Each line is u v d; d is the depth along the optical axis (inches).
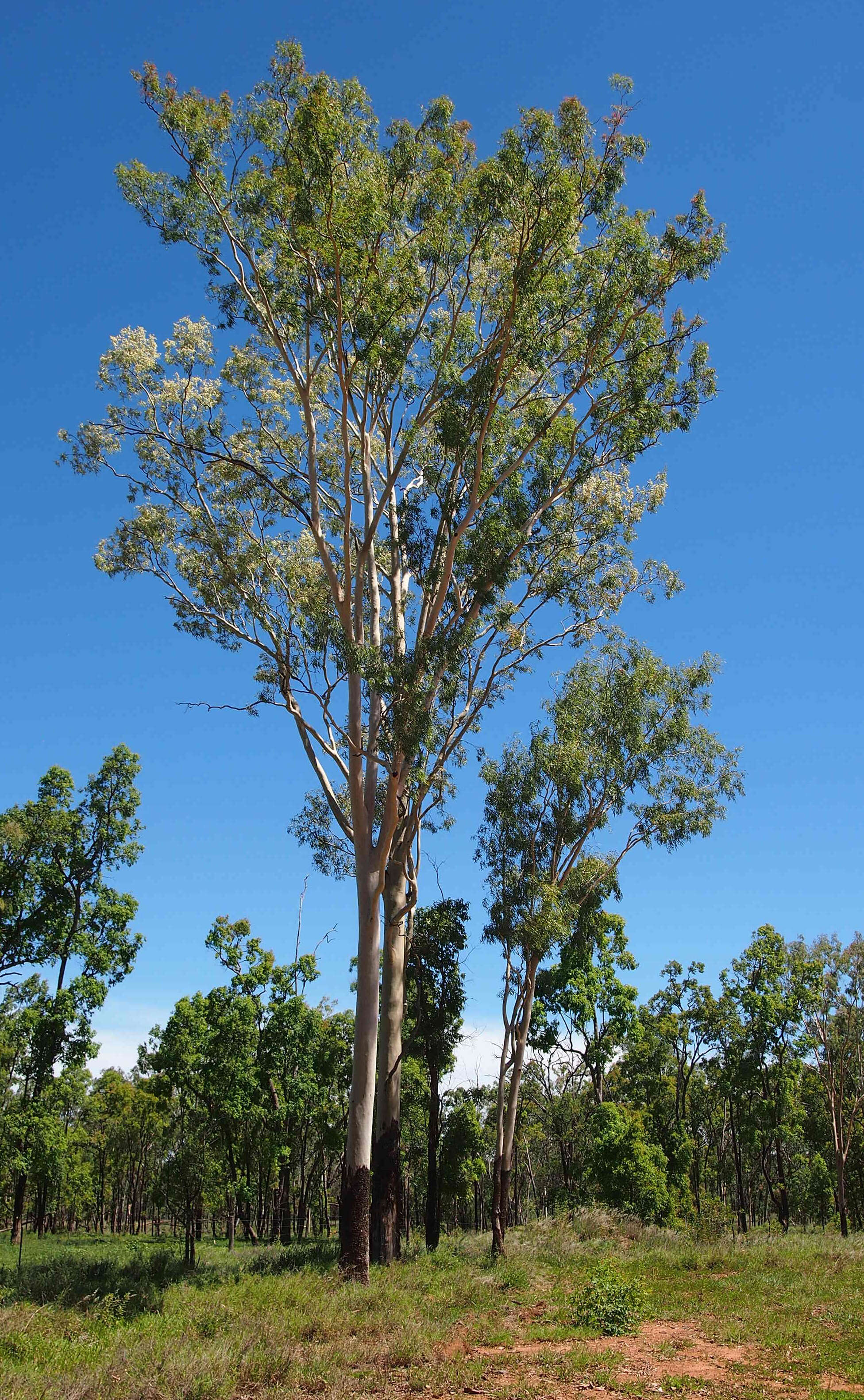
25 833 1228.5
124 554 826.8
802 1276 791.7
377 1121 880.9
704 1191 2272.4
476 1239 1039.6
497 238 706.8
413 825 825.5
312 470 761.6
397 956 912.3
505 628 912.9
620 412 746.2
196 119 697.0
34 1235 1889.8
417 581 810.8
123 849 1264.8
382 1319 544.4
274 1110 1258.0
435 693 714.8
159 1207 1004.6
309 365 769.6
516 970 908.6
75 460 818.8
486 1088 1438.2
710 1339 526.3
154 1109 1985.7
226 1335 491.2
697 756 973.2
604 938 1577.3
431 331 754.2
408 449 756.0
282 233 682.8
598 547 915.4
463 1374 428.1
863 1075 1721.2
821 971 1630.2
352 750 735.1
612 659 968.3
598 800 952.9
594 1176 1460.4
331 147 643.5
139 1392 379.2
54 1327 518.3
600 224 698.8
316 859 960.3
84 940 1200.8
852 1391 390.3
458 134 690.8
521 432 778.2
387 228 677.9
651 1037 1770.4
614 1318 569.6
